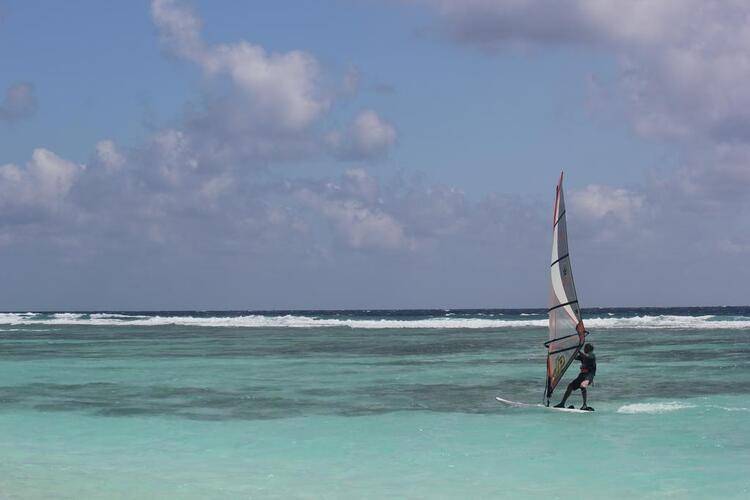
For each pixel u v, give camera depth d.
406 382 28.28
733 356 38.03
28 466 14.79
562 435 17.52
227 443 17.00
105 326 83.19
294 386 27.27
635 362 35.19
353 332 65.94
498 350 43.31
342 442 17.02
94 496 12.53
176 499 12.33
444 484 13.16
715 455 15.20
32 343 52.69
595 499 12.12
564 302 20.78
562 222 20.56
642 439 16.89
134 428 18.95
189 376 30.72
